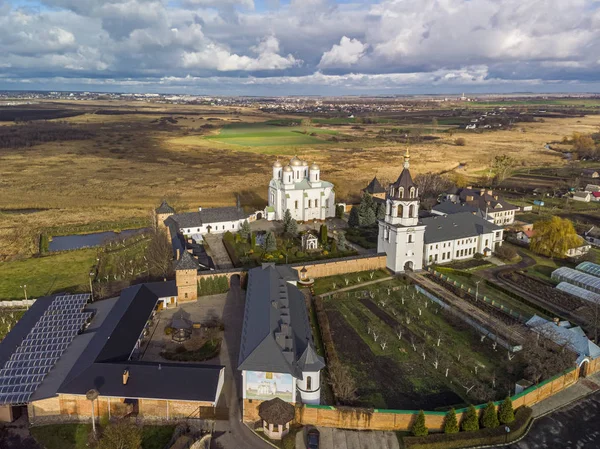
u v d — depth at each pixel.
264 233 152.50
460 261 131.00
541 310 100.00
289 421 64.81
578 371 77.81
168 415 67.44
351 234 151.75
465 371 79.69
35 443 63.31
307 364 69.31
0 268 126.25
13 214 183.12
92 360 71.62
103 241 146.00
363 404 70.75
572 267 126.25
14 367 74.38
